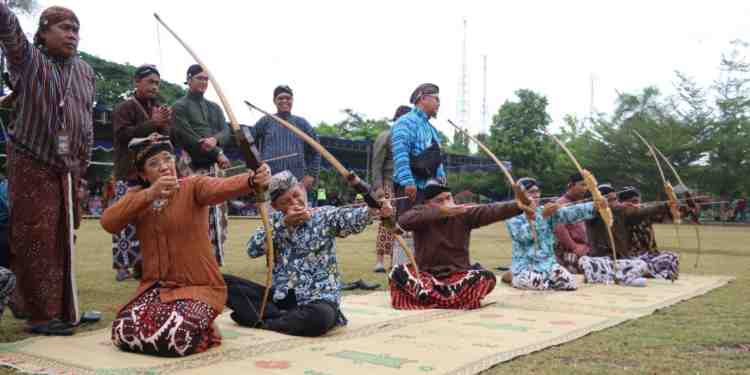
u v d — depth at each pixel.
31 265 4.23
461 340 4.07
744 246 14.43
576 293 6.60
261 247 4.62
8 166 4.31
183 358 3.51
